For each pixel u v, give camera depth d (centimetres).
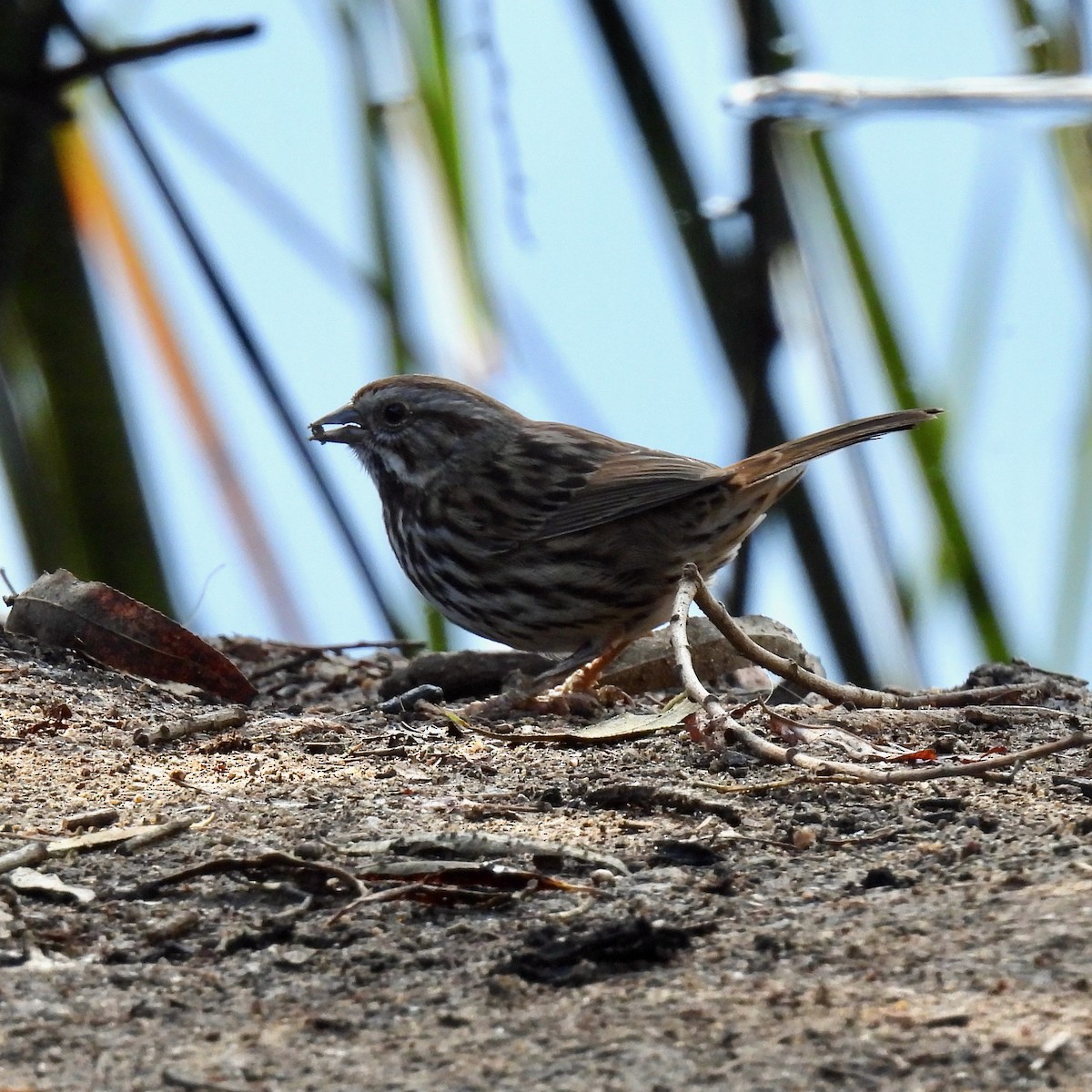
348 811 704
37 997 502
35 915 570
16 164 1282
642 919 534
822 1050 445
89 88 1370
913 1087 423
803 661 1153
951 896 568
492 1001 495
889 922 545
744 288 1378
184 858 632
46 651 1024
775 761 780
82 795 732
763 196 1352
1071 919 529
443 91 1346
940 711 945
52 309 1375
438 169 1352
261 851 631
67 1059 458
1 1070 450
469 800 730
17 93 1245
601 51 1379
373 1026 479
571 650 1234
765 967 511
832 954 518
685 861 630
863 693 951
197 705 982
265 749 852
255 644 1229
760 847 646
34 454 1400
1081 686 1098
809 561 1422
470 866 604
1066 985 478
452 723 947
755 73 1377
